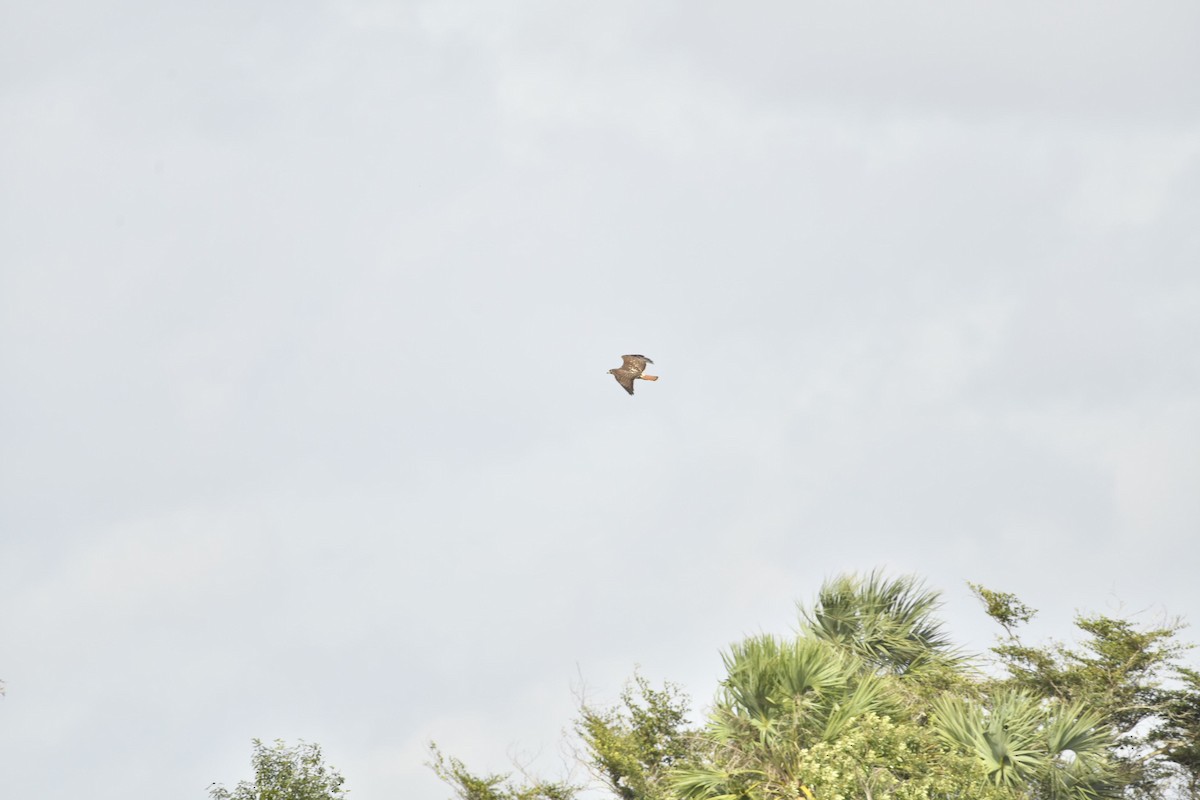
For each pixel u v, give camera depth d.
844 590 79.69
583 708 79.44
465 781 74.94
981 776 63.00
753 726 67.81
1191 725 86.69
